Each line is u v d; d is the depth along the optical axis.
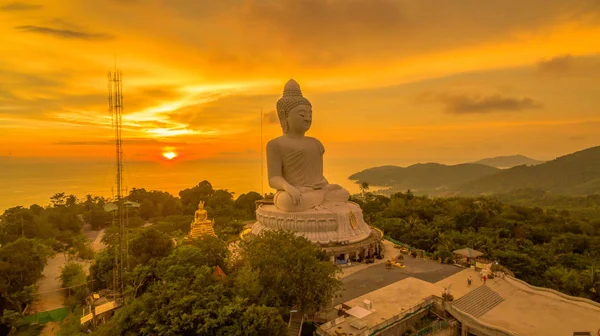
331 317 32.62
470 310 34.84
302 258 30.73
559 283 47.00
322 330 29.80
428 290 38.28
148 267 34.34
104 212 91.19
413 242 56.94
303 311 30.78
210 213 86.38
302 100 50.44
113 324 26.31
